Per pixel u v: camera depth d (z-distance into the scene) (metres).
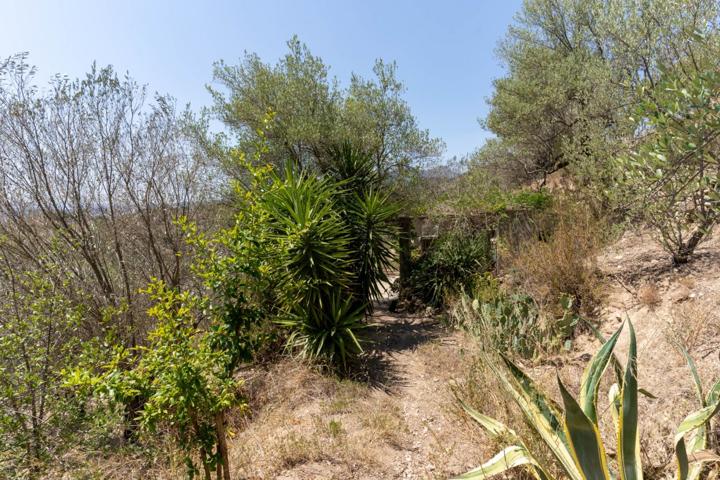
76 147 5.59
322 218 5.62
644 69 5.10
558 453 2.31
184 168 6.58
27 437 3.46
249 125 8.34
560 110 9.75
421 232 8.70
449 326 6.22
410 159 9.11
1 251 4.95
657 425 2.72
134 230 6.20
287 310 5.50
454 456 3.14
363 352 5.71
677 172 3.07
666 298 4.32
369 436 3.63
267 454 3.47
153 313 2.84
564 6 9.68
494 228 7.66
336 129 7.88
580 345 4.52
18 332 3.78
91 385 2.73
